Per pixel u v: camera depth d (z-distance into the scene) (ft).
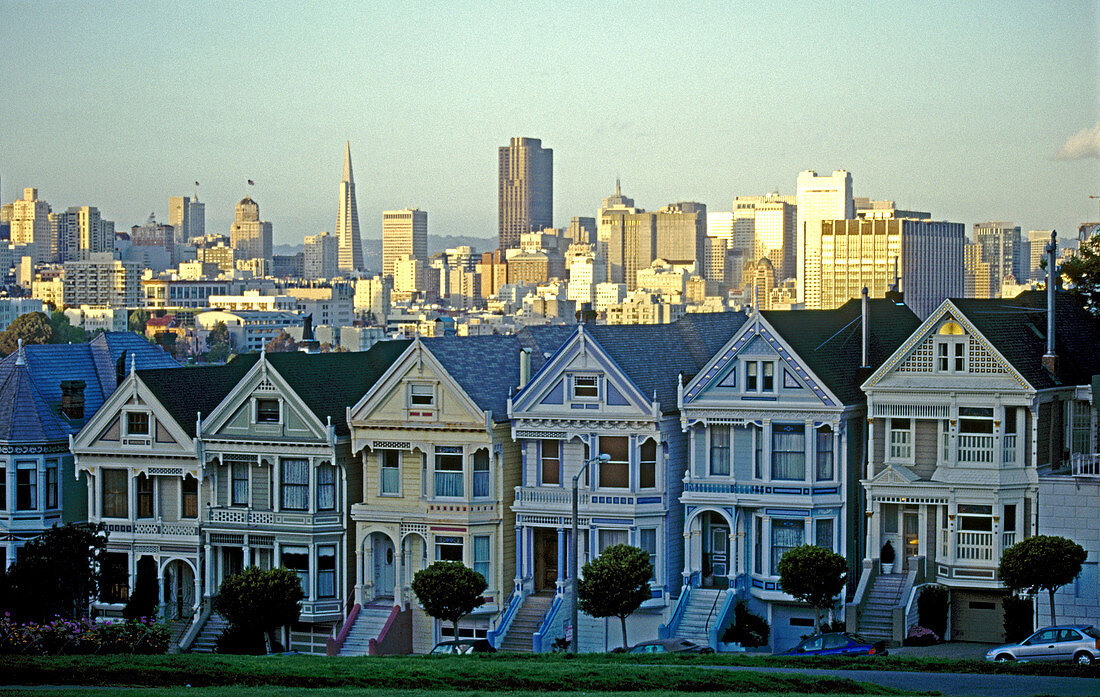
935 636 331.57
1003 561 311.68
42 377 413.59
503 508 364.38
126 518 389.39
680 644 337.31
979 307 344.08
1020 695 250.37
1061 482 322.14
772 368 349.20
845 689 258.16
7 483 391.86
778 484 347.56
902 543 344.28
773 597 346.95
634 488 354.33
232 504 383.24
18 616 356.38
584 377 359.05
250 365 415.23
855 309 383.86
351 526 377.09
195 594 385.09
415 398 367.66
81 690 266.57
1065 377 344.69
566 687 266.77
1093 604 318.86
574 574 321.32
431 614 344.28
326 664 289.53
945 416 336.70
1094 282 380.37
